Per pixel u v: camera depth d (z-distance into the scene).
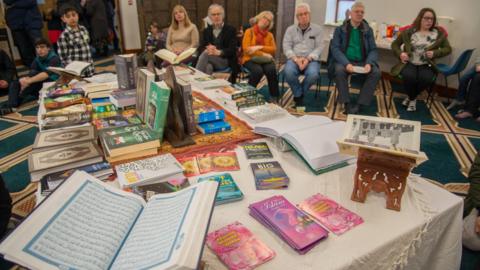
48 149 1.31
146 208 0.84
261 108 1.85
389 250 0.93
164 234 0.69
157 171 1.19
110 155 1.31
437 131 3.37
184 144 1.48
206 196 0.76
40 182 1.13
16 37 5.48
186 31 4.16
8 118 3.58
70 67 2.56
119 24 6.92
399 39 4.12
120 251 0.71
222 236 0.90
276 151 1.43
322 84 5.05
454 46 4.38
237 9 6.52
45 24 6.27
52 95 2.08
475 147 3.01
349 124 1.13
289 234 0.89
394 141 1.03
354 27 3.88
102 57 6.92
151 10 6.71
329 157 1.25
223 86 2.38
